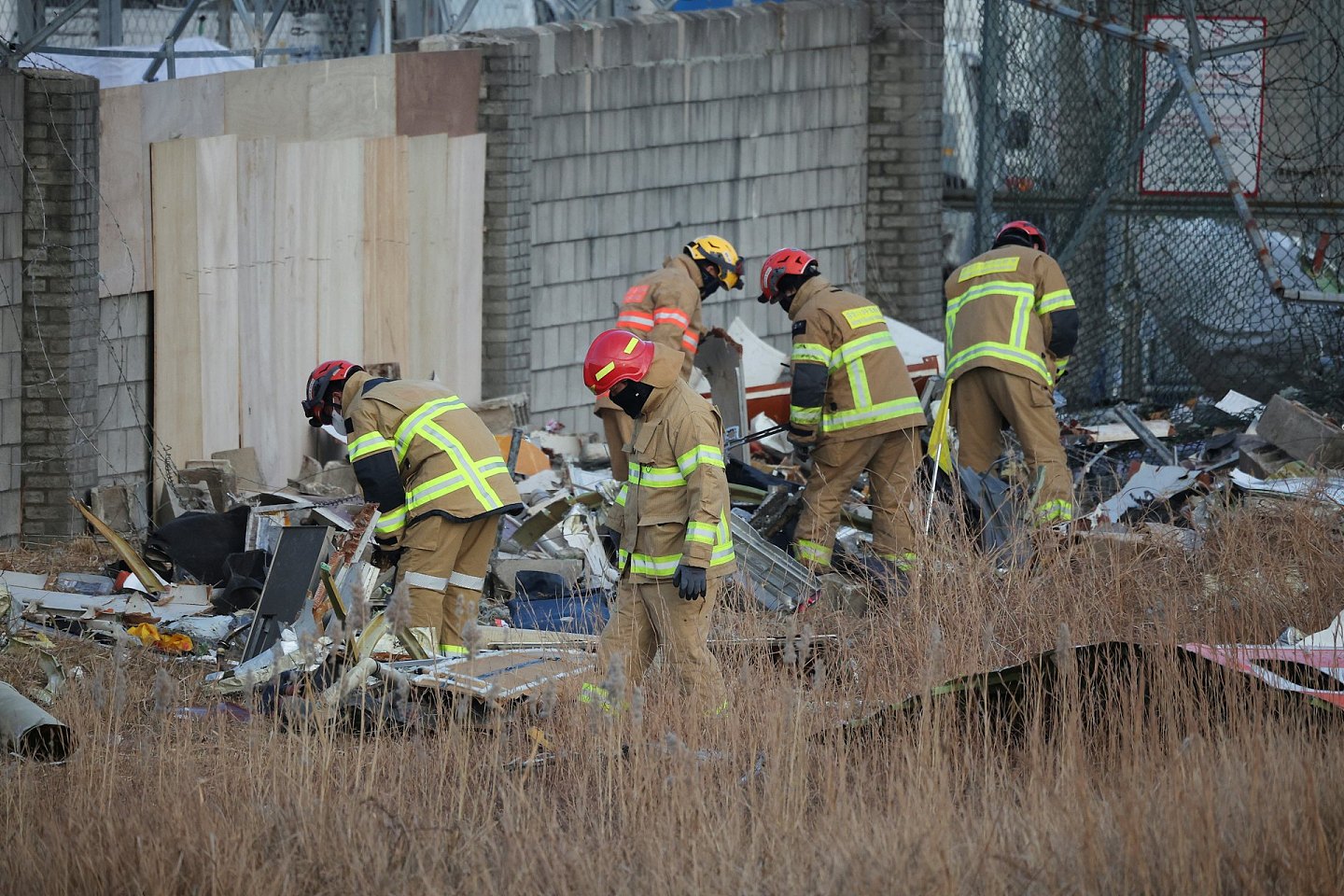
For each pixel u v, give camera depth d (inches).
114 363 1382.9
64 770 821.2
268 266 1508.4
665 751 771.4
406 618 754.8
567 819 774.5
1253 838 658.2
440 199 1662.2
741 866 676.7
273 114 1513.3
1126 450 1660.9
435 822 735.1
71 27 1920.5
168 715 872.9
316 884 682.2
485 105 1702.8
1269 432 1480.1
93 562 1299.2
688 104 1899.6
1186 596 1066.1
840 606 1144.2
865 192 2126.0
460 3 2212.1
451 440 1040.8
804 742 795.4
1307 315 1834.4
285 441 1551.4
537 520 1323.8
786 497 1278.3
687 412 908.0
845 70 2071.9
